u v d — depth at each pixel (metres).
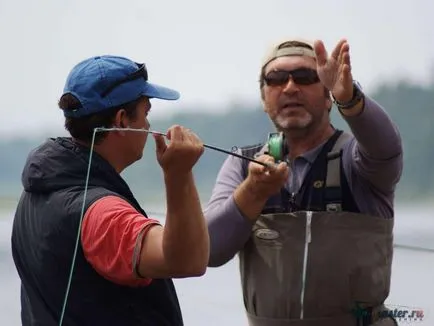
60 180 6.22
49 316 6.25
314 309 7.90
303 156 8.13
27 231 6.38
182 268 5.59
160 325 6.35
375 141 7.47
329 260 7.85
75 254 5.98
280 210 8.11
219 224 8.07
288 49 8.22
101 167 6.27
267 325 8.11
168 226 5.53
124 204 5.95
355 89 7.39
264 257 8.09
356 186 7.95
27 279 6.43
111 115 6.39
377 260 7.93
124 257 5.69
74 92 6.34
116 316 6.11
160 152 5.53
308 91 8.11
